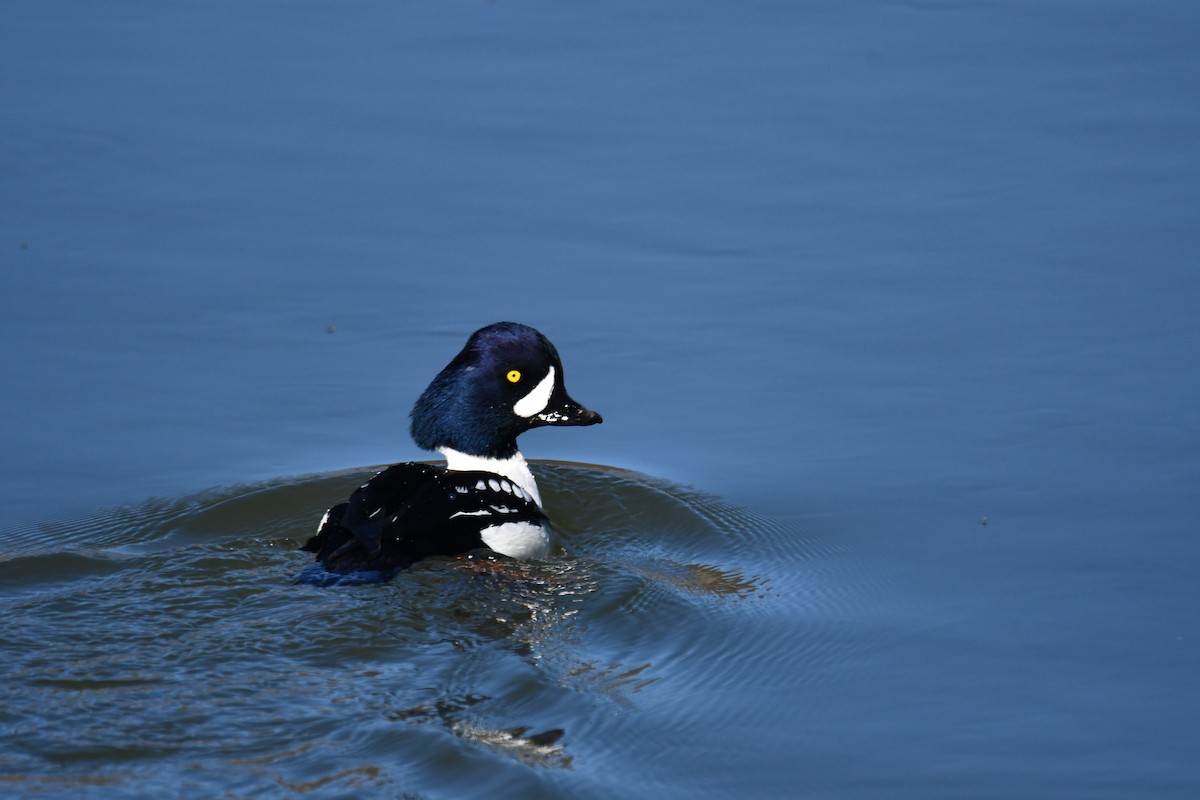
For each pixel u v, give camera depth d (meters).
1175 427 14.67
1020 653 11.33
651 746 9.91
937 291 17.31
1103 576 12.45
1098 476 14.01
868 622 11.88
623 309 17.22
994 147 20.48
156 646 10.81
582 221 18.91
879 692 10.78
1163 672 10.99
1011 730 10.28
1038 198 19.19
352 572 12.01
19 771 9.17
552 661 10.88
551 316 17.06
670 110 21.61
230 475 14.43
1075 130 20.89
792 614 12.03
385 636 11.10
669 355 16.44
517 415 13.59
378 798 8.96
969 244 18.22
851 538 13.38
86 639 10.88
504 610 11.65
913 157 20.27
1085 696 10.70
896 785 9.63
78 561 12.38
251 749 9.50
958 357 16.09
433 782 9.16
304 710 9.97
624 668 10.95
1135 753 9.99
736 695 10.69
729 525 13.74
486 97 21.88
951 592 12.35
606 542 13.62
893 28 24.34
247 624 11.16
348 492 14.01
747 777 9.66
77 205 18.92
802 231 18.61
